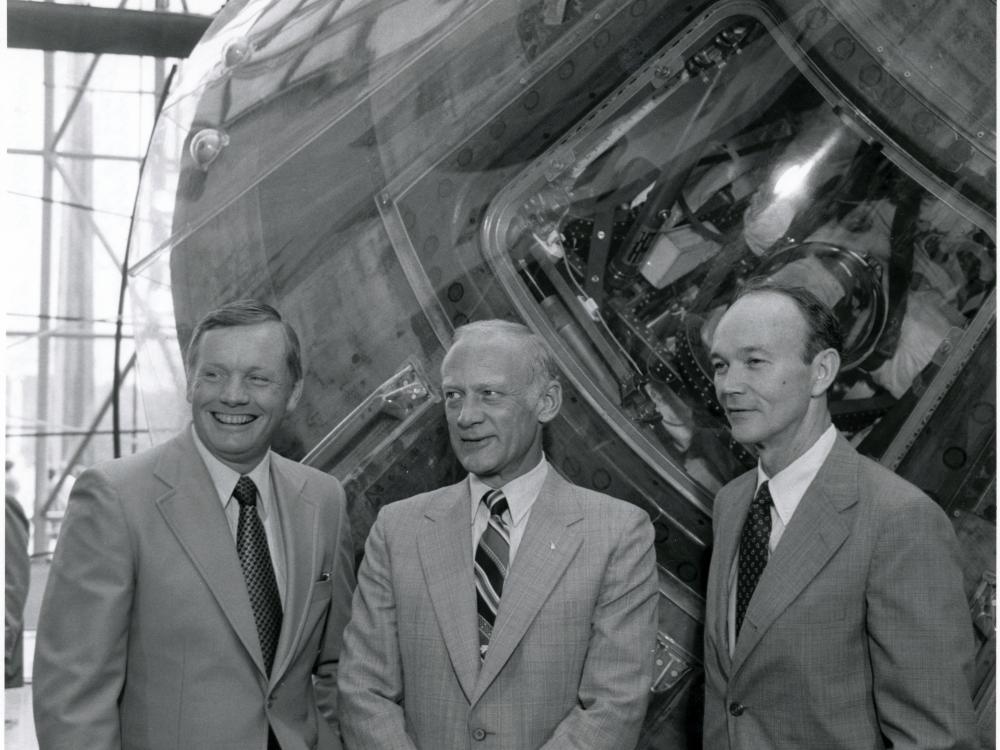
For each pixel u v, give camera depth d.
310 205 2.31
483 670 1.91
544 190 2.16
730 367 1.94
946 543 1.83
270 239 2.36
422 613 2.00
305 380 2.29
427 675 1.97
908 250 2.09
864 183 2.10
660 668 2.14
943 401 2.08
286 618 2.04
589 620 1.97
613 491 2.17
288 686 2.06
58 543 2.02
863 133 2.09
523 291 2.14
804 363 1.91
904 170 2.08
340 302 2.25
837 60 2.09
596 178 2.15
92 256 6.63
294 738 2.03
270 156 2.41
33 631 3.62
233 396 1.99
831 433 1.99
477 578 2.03
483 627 2.01
